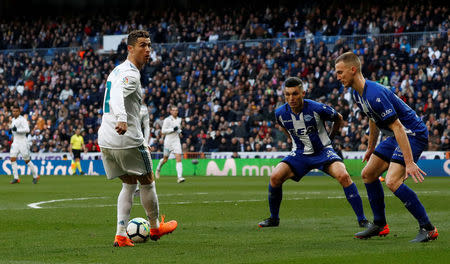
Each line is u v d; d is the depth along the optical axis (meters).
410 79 31.80
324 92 32.31
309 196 14.41
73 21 45.09
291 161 8.55
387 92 6.86
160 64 38.34
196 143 31.94
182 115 34.12
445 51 32.50
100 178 27.22
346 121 29.95
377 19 36.16
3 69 41.25
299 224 8.88
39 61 40.62
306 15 39.47
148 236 7.07
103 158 6.93
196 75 36.66
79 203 12.94
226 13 42.53
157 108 35.31
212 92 34.84
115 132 6.70
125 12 44.75
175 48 38.84
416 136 7.01
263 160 29.22
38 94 39.09
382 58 33.12
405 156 6.58
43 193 16.39
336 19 37.19
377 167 7.29
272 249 6.29
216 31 40.53
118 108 6.35
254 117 31.88
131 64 6.67
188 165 30.92
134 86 6.57
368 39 34.53
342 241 6.93
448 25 34.56
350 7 38.53
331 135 8.80
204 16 42.31
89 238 7.42
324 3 39.53
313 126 8.48
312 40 35.81
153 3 43.94
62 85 39.12
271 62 35.94
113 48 42.72
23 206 12.18
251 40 37.34
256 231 8.05
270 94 33.31
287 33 38.75
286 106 8.63
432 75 31.88
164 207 11.76
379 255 5.73
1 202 13.26
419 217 6.75
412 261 5.36
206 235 7.64
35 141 35.62
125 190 6.86
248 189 17.78
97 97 37.06
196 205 12.20
